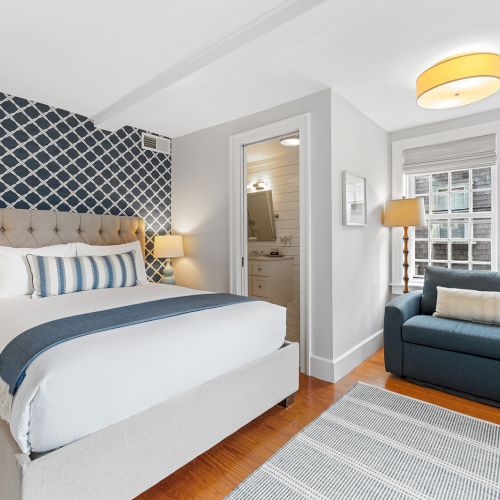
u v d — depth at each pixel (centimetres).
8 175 263
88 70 228
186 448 146
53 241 278
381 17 171
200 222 354
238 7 165
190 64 217
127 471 125
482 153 300
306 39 179
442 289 271
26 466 102
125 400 128
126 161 341
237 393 171
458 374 226
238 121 315
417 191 351
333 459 162
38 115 279
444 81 205
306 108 265
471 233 318
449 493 141
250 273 454
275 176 474
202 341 157
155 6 164
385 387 244
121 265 281
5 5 163
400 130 347
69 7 165
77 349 123
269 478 150
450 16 170
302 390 239
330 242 253
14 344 136
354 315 285
